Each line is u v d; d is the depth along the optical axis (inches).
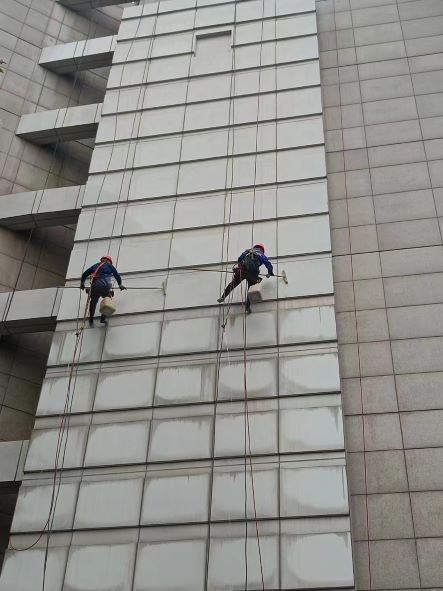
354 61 905.5
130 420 608.7
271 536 522.6
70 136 935.0
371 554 528.4
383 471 568.1
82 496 572.7
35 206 832.9
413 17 938.7
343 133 823.7
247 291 634.2
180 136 821.9
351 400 613.3
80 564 537.6
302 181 740.0
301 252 681.0
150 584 517.7
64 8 1118.4
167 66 911.0
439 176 754.8
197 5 976.9
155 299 683.4
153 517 550.0
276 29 914.1
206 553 524.4
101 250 735.1
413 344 636.1
